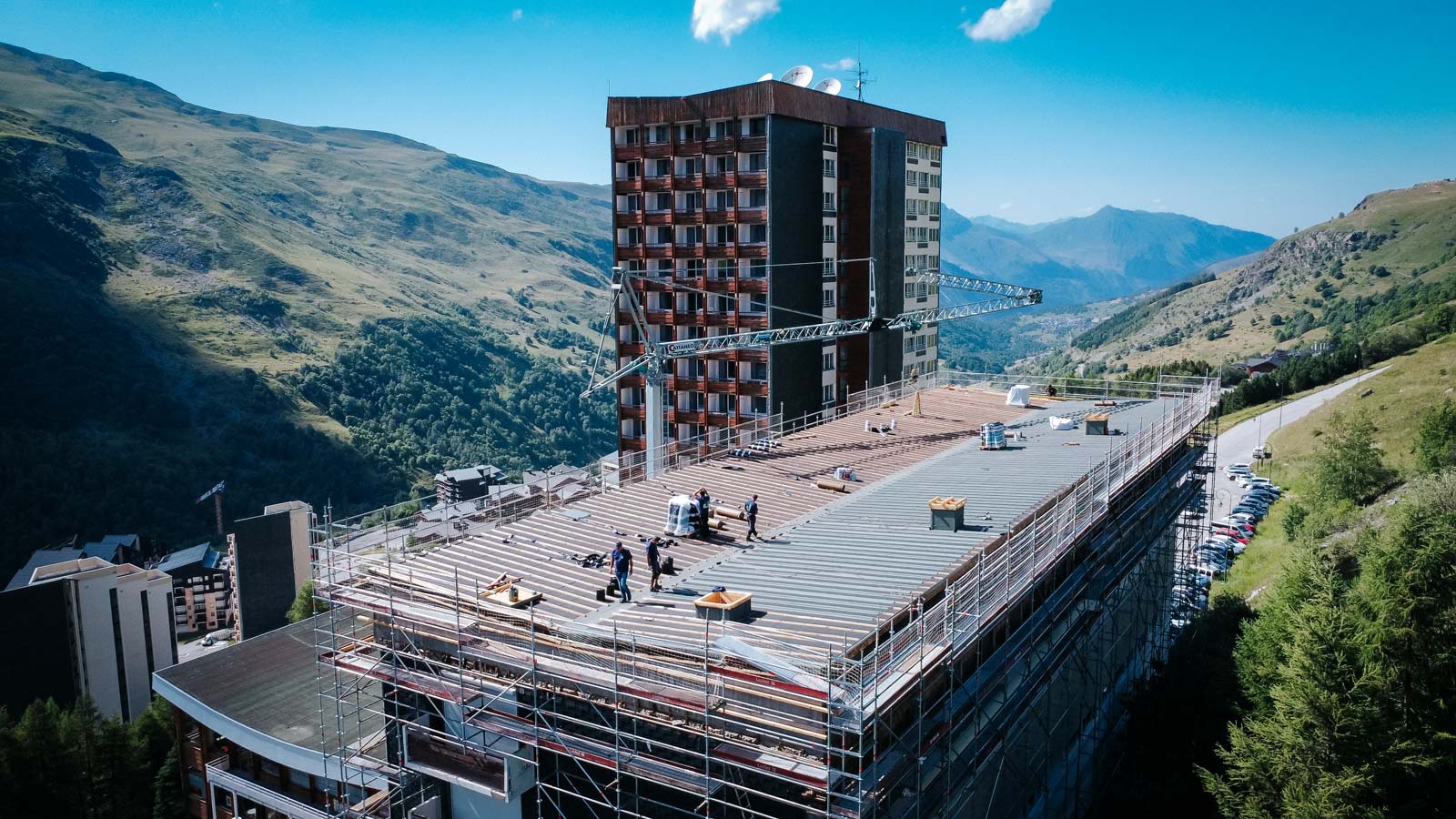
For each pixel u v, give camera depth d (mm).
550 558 37656
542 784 29906
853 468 52031
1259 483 119688
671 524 40188
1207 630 59000
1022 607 36719
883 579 33188
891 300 96250
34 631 96688
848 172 93125
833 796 24922
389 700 34219
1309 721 37719
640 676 27609
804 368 90688
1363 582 46094
